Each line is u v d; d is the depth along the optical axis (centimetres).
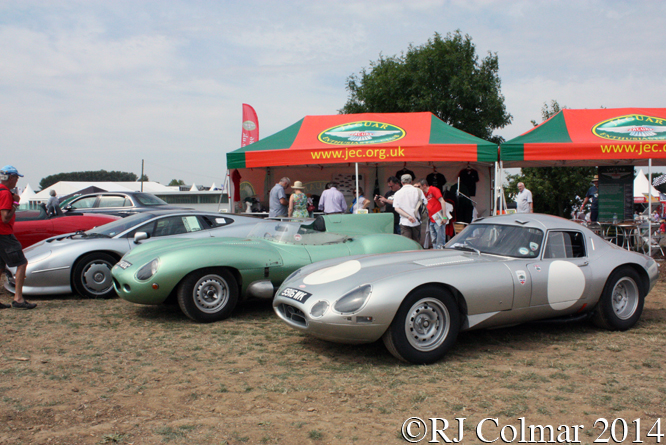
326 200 1015
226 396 312
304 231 574
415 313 372
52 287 616
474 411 288
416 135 1048
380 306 354
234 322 512
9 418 275
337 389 324
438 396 311
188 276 498
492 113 2639
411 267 395
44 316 536
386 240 588
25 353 402
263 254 525
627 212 1184
